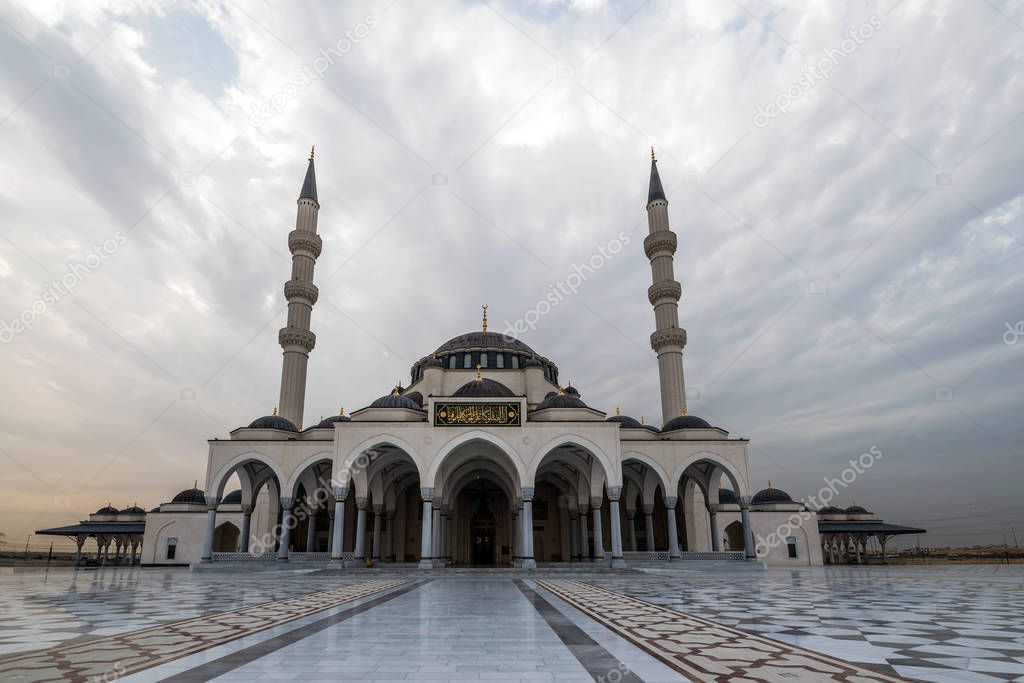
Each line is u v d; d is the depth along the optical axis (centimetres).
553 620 1052
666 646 780
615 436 3061
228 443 3403
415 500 4416
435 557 3250
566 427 3061
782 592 1673
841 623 1003
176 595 1602
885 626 964
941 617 1084
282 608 1262
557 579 2348
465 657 708
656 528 4541
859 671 621
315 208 4481
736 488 3372
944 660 679
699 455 3412
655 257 4353
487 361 4416
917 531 4672
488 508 4453
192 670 635
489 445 3300
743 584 2041
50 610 1233
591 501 3478
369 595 1591
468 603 1366
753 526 4241
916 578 2397
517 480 3322
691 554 3350
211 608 1266
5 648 775
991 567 3812
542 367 4297
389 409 3247
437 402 3070
